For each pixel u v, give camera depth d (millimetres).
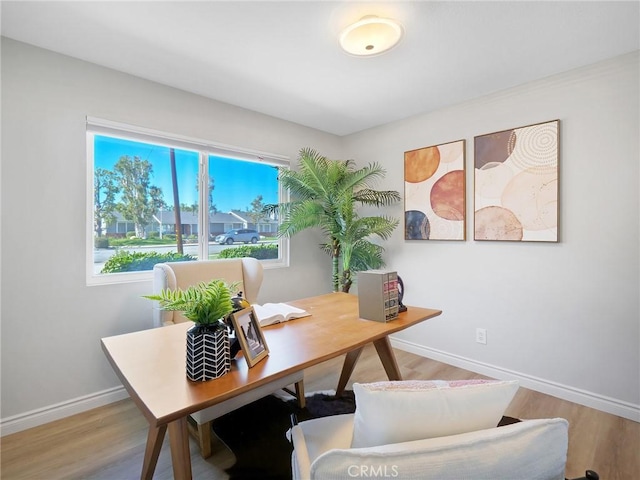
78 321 2098
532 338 2406
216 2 1562
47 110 1975
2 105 1829
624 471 1577
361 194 3223
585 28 1750
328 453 616
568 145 2211
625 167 2006
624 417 2023
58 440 1809
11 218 1864
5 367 1849
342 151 3793
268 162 3152
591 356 2154
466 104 2730
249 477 1534
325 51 1996
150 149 2492
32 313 1935
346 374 2199
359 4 1580
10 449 1730
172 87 2506
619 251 2039
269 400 2205
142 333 1466
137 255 2439
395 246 3270
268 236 3289
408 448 634
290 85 2465
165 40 1884
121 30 1785
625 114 2000
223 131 2811
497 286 2580
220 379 1017
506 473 617
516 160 2436
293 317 1681
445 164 2861
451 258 2852
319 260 3641
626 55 1992
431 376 2643
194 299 1014
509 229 2482
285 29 1778
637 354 1986
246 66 2182
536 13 1635
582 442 1800
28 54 1908
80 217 2104
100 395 2170
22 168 1896
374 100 2740
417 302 3098
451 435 725
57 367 2020
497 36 1828
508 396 792
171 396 910
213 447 1745
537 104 2342
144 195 2469
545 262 2334
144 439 1823
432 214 2959
